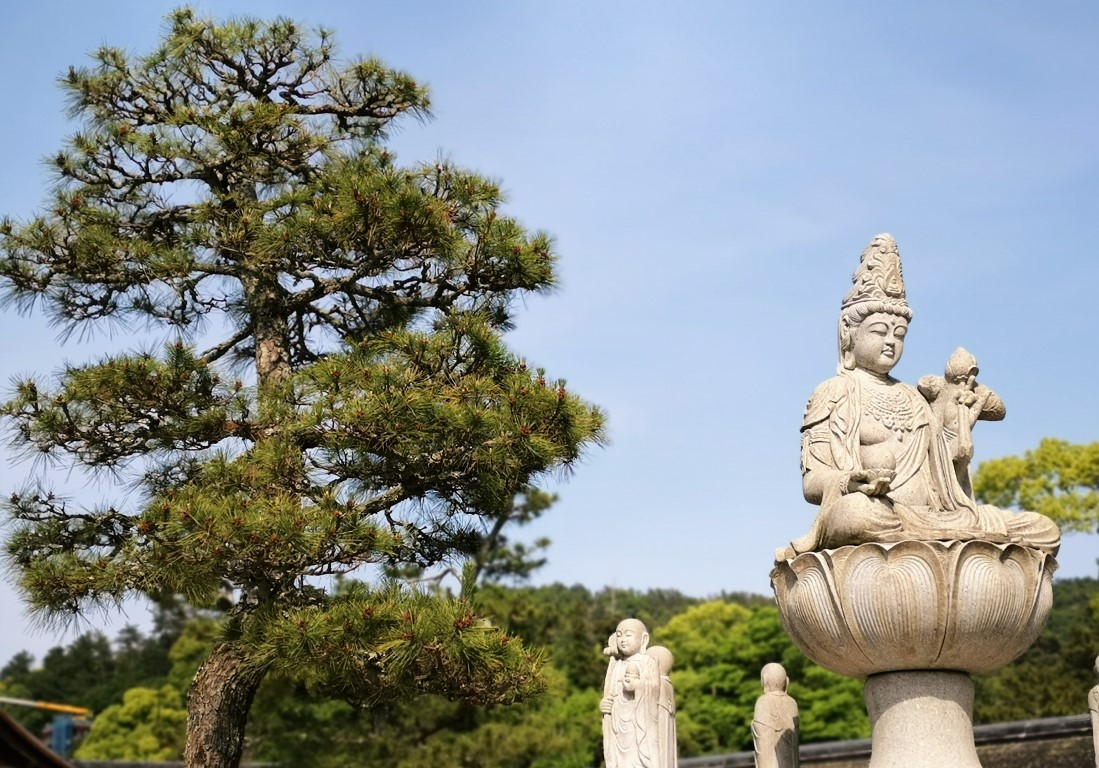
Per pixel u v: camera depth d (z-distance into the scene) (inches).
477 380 526.9
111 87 605.3
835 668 325.1
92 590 530.3
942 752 311.4
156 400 533.6
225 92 612.4
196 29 595.2
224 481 508.4
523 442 507.8
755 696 1449.3
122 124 590.2
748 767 962.1
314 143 597.9
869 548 304.8
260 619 511.8
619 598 2476.6
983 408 343.9
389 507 552.4
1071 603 1868.8
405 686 522.0
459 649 486.9
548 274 573.9
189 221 595.5
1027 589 308.3
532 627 1104.8
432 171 589.0
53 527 553.0
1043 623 316.5
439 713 998.4
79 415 534.6
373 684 525.0
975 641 307.0
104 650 2215.8
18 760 609.9
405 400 504.1
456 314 552.1
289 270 572.7
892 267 350.0
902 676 317.1
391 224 540.7
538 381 525.7
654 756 360.2
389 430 506.0
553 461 516.7
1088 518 1337.4
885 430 335.3
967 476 343.6
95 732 1705.2
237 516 480.7
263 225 558.6
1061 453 1368.1
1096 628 1421.0
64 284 582.9
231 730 545.0
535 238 575.8
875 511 311.3
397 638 485.7
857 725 1344.7
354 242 555.2
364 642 491.2
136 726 1696.6
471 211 580.7
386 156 595.8
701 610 1792.6
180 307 606.9
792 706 371.6
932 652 309.0
